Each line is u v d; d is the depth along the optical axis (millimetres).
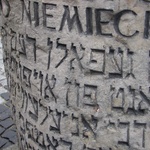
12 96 2566
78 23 1926
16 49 2303
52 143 2297
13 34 2293
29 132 2443
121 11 1816
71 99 2105
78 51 1980
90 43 1936
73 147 2217
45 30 2047
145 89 1928
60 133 2229
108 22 1859
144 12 1788
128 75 1926
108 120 2055
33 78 2230
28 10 2088
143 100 1955
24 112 2426
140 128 2018
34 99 2291
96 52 1941
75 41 1971
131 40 1854
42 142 2357
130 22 1824
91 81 2010
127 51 1882
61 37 2004
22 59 2268
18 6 2156
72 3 1900
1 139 3652
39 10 2029
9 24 2299
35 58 2170
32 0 2043
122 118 2023
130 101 1974
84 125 2125
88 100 2055
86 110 2082
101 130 2090
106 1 1822
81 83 2039
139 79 1916
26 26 2145
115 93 1982
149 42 1833
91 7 1862
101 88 2000
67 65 2043
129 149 2076
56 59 2068
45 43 2078
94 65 1969
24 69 2283
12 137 3668
